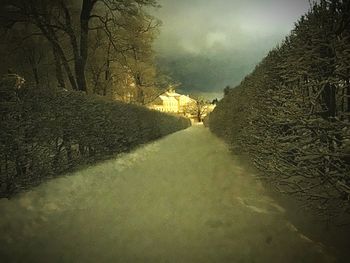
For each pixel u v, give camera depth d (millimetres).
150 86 24797
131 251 2910
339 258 2547
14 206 4258
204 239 3109
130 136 11953
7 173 4672
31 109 5133
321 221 3232
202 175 6395
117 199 4762
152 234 3305
